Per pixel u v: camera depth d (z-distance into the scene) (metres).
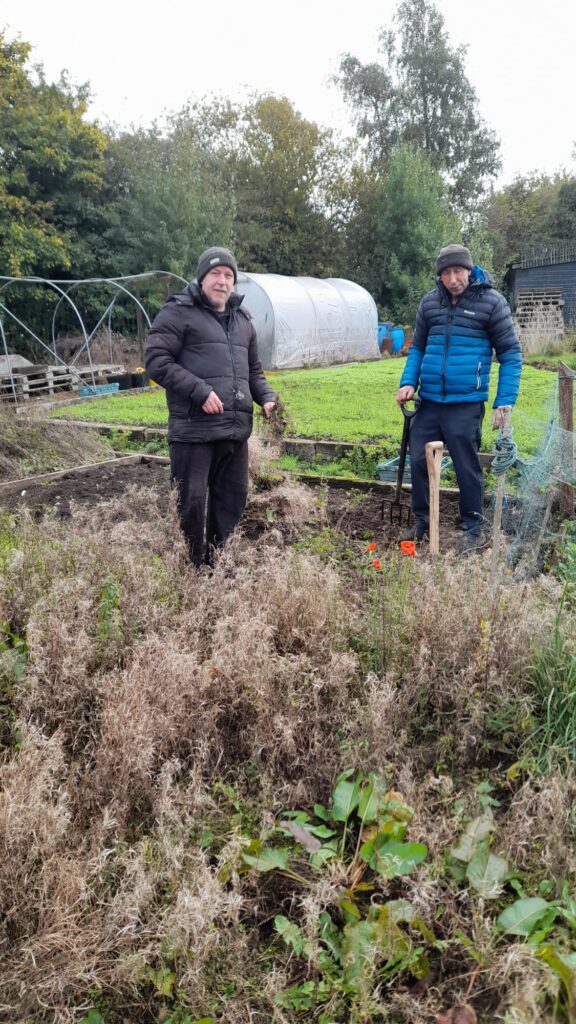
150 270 22.98
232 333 3.93
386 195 31.31
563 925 1.84
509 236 42.88
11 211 20.44
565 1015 1.54
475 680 2.60
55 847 1.92
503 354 4.44
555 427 4.62
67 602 2.90
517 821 2.03
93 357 20.34
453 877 1.93
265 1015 1.71
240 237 29.61
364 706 2.54
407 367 4.80
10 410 7.78
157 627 2.95
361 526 5.26
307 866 2.11
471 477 4.61
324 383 14.01
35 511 5.72
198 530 4.07
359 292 24.12
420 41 37.44
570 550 4.22
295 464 7.13
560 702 2.53
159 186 22.78
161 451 8.17
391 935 1.76
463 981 1.73
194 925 1.70
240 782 2.40
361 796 2.18
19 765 2.11
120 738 2.22
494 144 39.06
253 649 2.58
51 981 1.69
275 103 32.94
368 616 3.01
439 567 3.33
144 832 2.18
